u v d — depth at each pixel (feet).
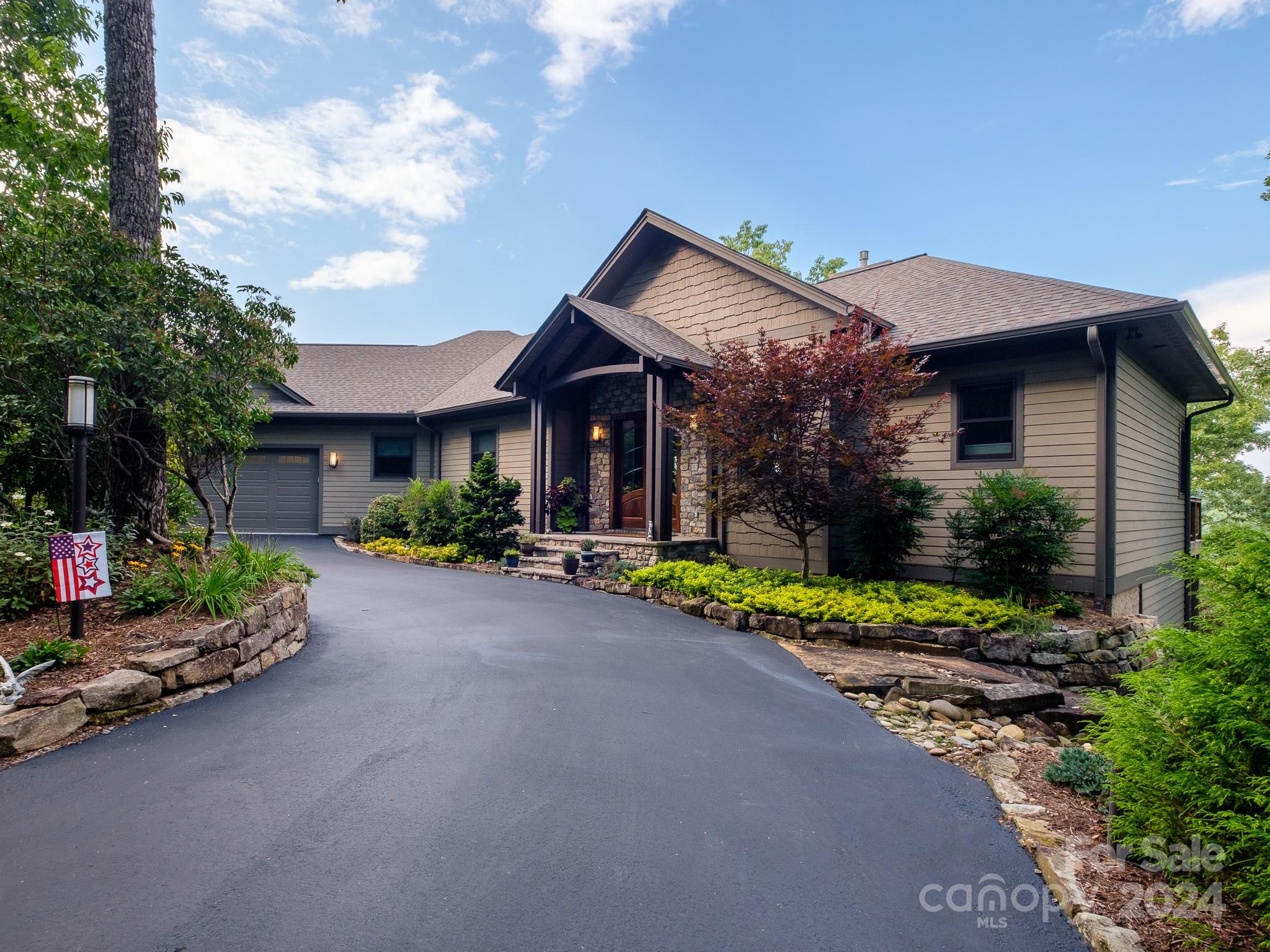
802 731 14.14
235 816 9.48
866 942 7.40
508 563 37.83
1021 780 11.99
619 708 14.69
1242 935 7.38
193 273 20.03
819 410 26.03
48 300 16.69
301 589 20.06
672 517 38.42
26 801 9.63
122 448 20.45
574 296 37.58
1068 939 7.61
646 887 8.25
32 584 15.93
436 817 9.67
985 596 25.75
